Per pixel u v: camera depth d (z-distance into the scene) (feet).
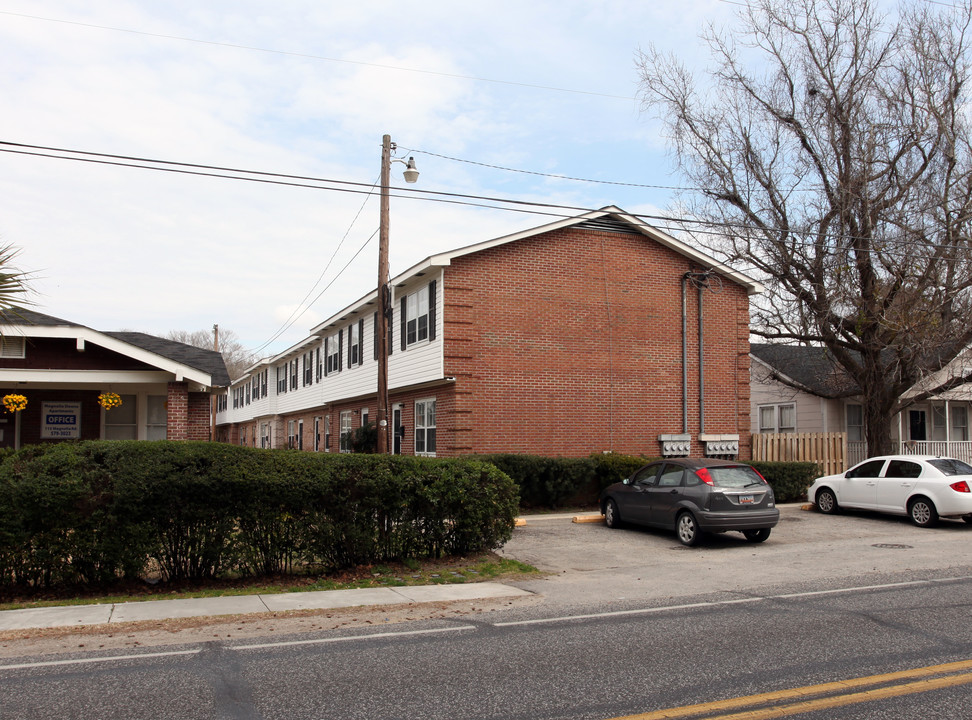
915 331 73.72
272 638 25.94
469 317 69.36
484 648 24.27
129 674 21.63
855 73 75.36
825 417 94.58
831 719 17.65
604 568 40.98
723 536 53.01
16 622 27.84
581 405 72.13
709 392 77.05
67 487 32.24
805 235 77.66
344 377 103.86
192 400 65.98
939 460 59.21
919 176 75.51
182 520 34.47
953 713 17.98
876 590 33.78
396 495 38.83
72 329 54.08
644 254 75.87
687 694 19.47
